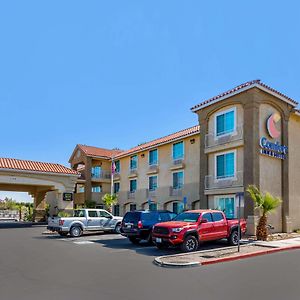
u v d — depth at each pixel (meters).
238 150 24.19
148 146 36.91
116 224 24.92
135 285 9.09
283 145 24.95
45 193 39.88
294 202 25.52
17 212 55.72
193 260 12.75
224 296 8.06
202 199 26.48
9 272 10.77
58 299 7.73
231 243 17.80
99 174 45.44
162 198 34.56
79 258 13.66
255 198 20.58
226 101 25.17
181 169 32.50
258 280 9.79
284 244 18.33
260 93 23.62
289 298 7.96
